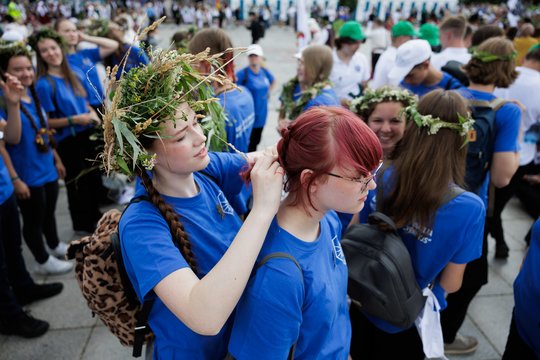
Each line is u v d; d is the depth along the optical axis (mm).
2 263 2408
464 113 1514
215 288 871
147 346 1380
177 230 1062
